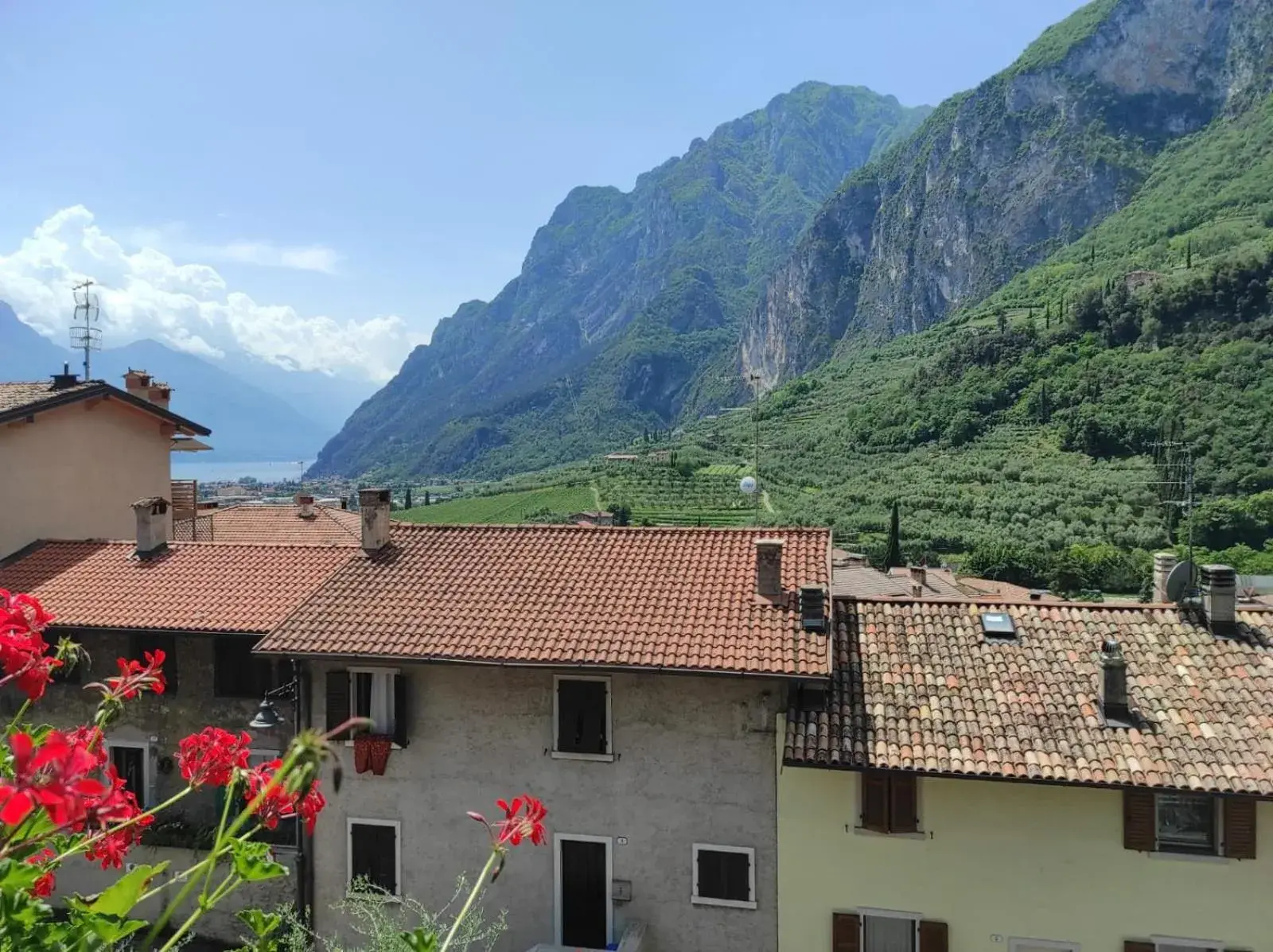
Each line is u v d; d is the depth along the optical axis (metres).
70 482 27.91
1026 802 15.86
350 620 18.77
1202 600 17.88
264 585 22.19
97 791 5.02
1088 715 15.91
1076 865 15.66
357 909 17.30
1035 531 83.38
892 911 16.30
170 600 21.61
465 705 18.16
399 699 18.25
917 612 18.98
